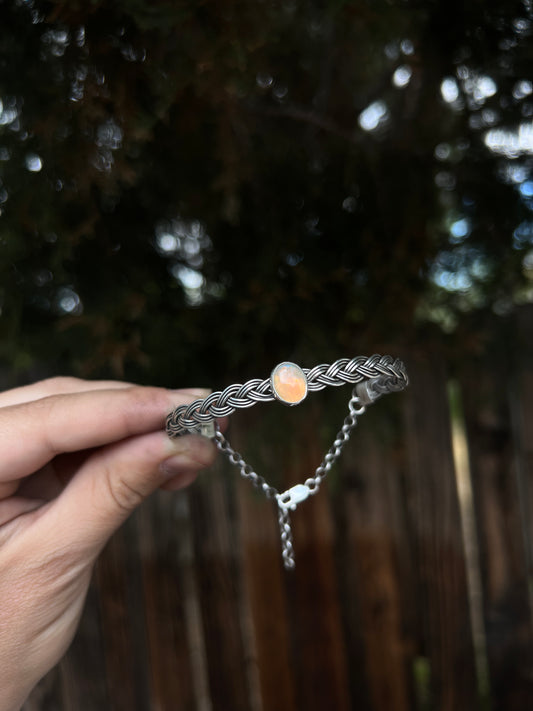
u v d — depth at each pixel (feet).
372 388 0.50
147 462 0.44
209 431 0.47
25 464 0.43
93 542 0.44
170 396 0.45
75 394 0.45
